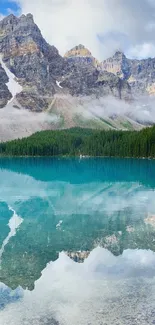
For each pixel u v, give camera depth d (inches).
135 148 6835.6
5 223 1478.8
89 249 1101.7
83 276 871.7
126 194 2228.1
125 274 880.3
